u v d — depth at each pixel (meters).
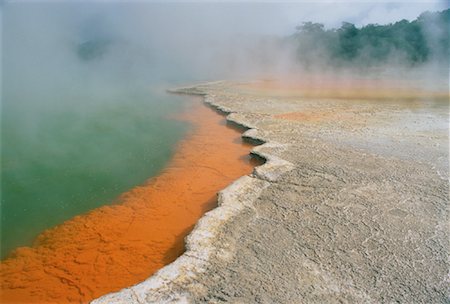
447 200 4.53
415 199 4.58
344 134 7.49
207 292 3.05
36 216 4.80
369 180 5.14
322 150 6.46
